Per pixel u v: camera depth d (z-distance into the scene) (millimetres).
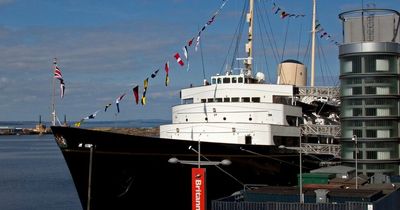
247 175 46719
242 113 48875
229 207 32875
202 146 43062
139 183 41906
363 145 49344
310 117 57875
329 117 60969
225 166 44688
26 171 120375
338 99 55938
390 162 49031
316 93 53750
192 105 50750
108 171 40281
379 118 48875
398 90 49719
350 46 49625
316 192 32844
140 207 43031
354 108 49656
